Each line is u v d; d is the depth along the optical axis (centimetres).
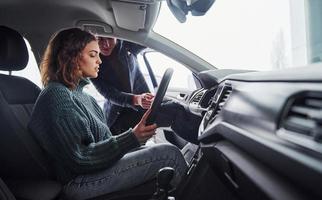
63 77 138
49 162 131
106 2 181
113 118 248
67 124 124
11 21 196
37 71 194
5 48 149
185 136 192
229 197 106
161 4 176
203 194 108
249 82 82
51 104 125
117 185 132
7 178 125
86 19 204
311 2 242
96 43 147
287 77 61
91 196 130
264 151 59
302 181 47
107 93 242
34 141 128
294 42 240
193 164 117
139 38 212
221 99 105
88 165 125
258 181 64
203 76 175
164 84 135
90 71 146
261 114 65
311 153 46
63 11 196
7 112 124
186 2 145
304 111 52
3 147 123
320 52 232
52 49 142
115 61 239
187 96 224
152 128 134
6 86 144
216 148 89
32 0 183
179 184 115
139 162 135
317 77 52
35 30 204
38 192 112
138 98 230
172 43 210
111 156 128
